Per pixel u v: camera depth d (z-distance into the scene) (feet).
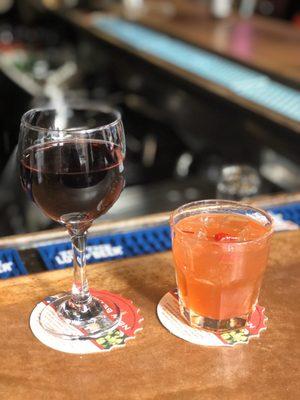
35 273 2.07
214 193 5.56
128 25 8.44
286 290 1.96
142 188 5.76
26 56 8.59
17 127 4.93
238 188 3.66
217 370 1.60
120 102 7.96
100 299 1.90
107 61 8.61
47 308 1.86
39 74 7.79
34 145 1.64
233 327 1.76
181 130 7.33
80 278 1.85
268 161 5.97
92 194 1.66
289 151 4.76
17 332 1.74
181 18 8.46
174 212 1.84
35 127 1.68
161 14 8.88
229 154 6.48
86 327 1.76
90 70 8.82
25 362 1.62
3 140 4.93
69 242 2.33
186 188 5.68
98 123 2.24
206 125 6.69
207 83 5.74
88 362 1.63
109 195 1.70
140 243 2.37
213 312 1.73
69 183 1.63
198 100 5.90
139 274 2.05
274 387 1.54
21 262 2.20
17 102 5.75
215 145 6.67
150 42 7.45
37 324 1.78
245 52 6.39
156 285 1.99
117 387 1.53
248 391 1.53
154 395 1.51
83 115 2.20
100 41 8.14
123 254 2.28
